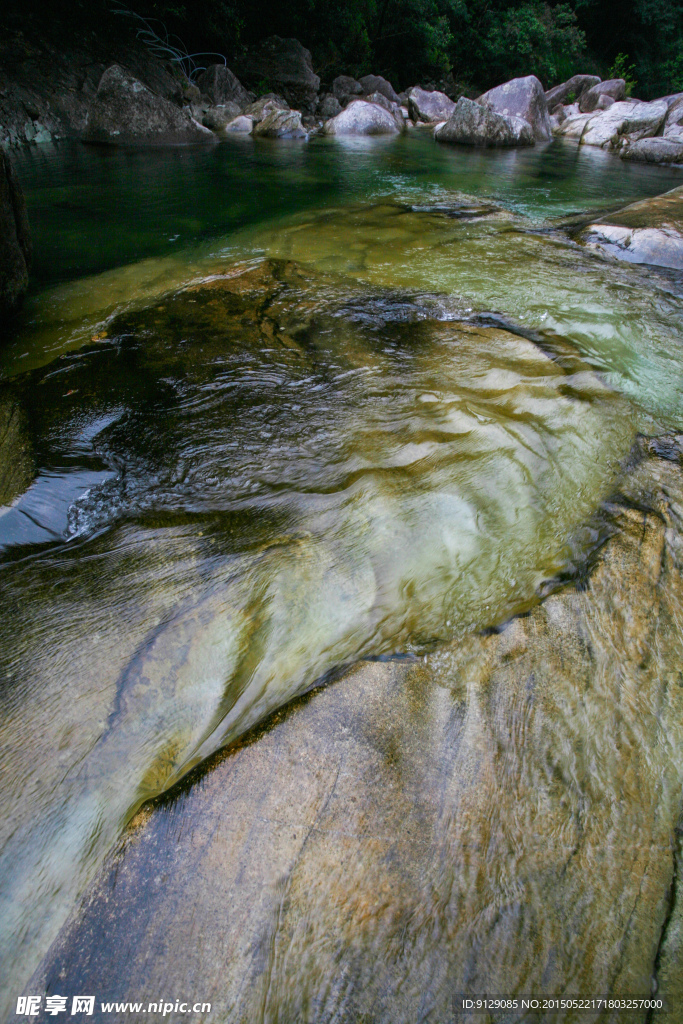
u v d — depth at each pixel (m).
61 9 12.37
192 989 1.12
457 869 1.30
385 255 5.43
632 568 2.10
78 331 3.79
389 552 2.13
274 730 1.52
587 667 1.75
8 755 1.44
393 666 1.73
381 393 3.15
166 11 14.59
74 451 2.66
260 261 5.14
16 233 4.03
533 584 2.06
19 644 1.70
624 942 1.23
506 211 7.27
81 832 1.33
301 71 17.27
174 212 6.92
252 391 3.15
